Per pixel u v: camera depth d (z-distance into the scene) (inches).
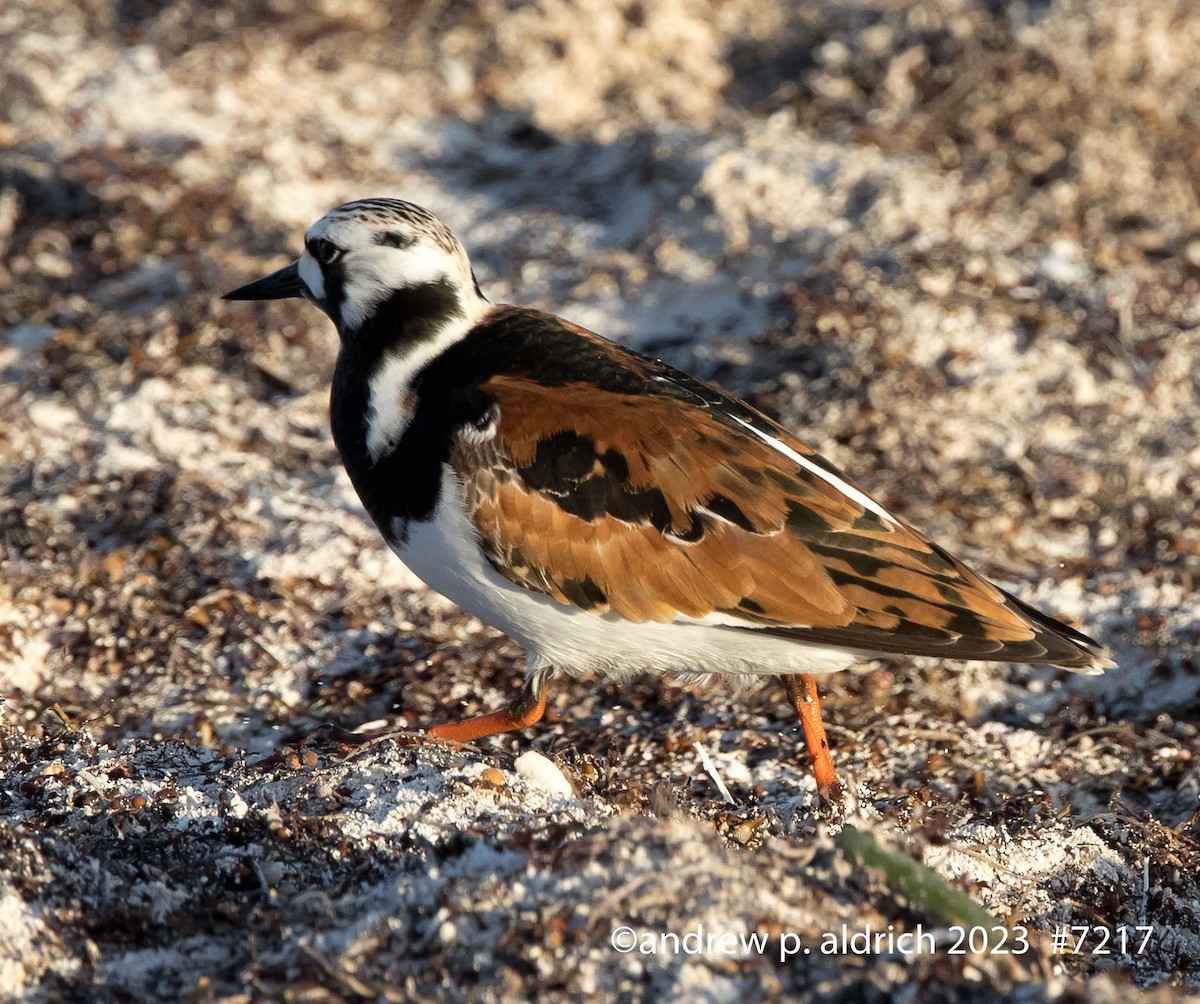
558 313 604.7
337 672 425.4
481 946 270.8
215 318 569.3
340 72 772.6
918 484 509.0
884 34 748.6
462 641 438.0
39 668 422.0
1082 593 468.8
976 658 340.2
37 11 785.6
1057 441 528.1
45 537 465.1
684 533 339.0
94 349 564.1
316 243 370.9
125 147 687.7
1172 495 507.2
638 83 770.8
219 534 470.9
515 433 342.6
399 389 358.9
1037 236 618.2
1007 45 717.9
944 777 392.5
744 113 744.3
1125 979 309.4
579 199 689.0
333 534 474.0
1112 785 392.5
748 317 594.2
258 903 301.9
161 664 424.8
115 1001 272.8
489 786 334.6
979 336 558.6
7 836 300.7
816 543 339.6
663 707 420.2
